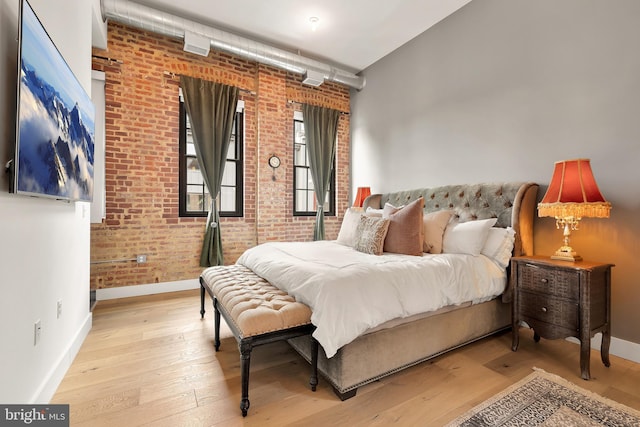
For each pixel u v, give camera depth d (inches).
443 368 76.7
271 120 169.2
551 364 78.9
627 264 82.7
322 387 68.1
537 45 102.6
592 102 89.7
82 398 62.9
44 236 60.5
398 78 160.1
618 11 84.8
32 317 54.7
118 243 134.6
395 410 60.2
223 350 86.0
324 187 187.2
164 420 56.7
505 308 97.8
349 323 63.2
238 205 166.7
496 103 114.7
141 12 121.7
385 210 121.5
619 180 84.3
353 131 195.3
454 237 102.7
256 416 58.1
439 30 137.5
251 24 141.3
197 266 151.9
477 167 121.3
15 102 48.9
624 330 83.0
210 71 154.8
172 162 146.0
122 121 134.7
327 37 151.1
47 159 55.3
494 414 58.6
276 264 86.4
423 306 74.8
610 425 55.5
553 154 98.5
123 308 120.2
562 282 76.6
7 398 45.8
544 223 100.1
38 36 51.1
